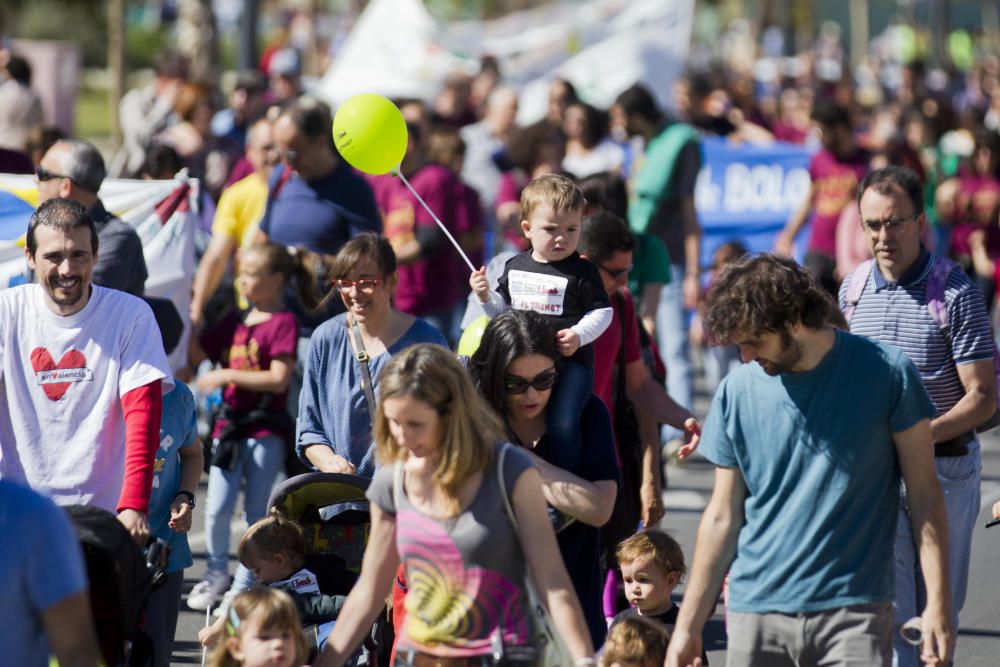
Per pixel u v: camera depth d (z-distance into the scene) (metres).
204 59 60.69
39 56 65.50
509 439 13.30
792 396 11.62
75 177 17.78
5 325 13.94
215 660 12.43
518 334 13.04
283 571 14.43
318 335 16.12
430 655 11.48
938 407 15.30
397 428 11.23
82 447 13.93
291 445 20.22
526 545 11.37
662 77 51.88
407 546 11.51
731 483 12.02
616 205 20.34
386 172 17.45
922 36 106.56
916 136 42.16
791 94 69.31
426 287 27.73
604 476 13.37
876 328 15.55
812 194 31.98
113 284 17.73
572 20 53.22
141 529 13.32
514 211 33.78
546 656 11.54
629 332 16.73
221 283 25.20
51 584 9.69
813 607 11.66
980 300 15.25
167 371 14.14
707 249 39.94
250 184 24.44
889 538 11.81
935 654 11.66
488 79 50.22
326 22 92.56
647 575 15.27
